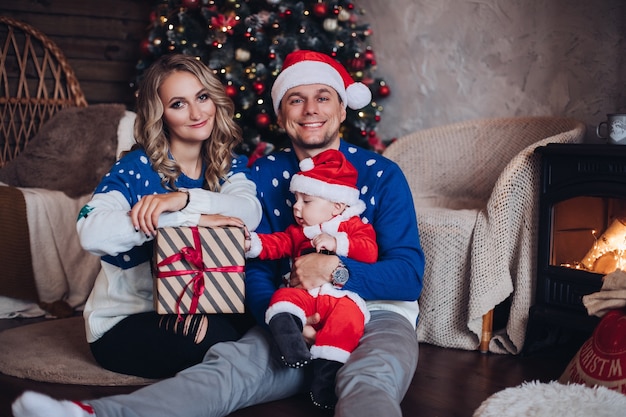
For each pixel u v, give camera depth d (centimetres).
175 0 424
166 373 225
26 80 466
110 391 226
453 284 292
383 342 202
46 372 239
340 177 222
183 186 234
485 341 285
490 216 283
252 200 232
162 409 181
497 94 371
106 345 232
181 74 227
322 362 199
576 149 266
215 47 394
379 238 229
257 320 219
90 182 384
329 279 210
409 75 418
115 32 496
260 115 389
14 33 463
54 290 350
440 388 240
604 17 322
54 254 351
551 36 344
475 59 382
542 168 279
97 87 494
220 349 204
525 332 281
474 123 360
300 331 201
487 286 281
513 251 288
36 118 467
